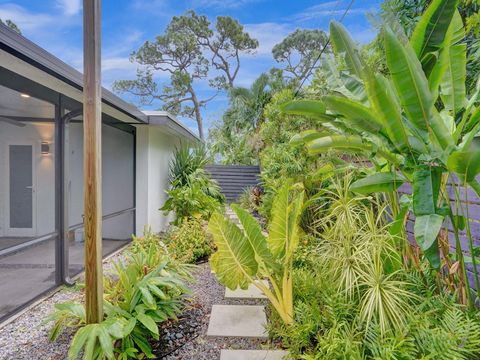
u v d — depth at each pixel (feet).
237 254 8.51
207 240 16.94
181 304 9.95
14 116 12.23
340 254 8.63
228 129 50.11
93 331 6.75
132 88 64.13
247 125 44.09
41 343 8.27
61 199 12.37
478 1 7.50
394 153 7.03
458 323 6.16
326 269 9.07
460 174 5.92
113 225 19.76
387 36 5.88
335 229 9.77
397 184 7.52
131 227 20.03
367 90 6.23
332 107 6.63
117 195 19.81
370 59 10.70
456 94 6.78
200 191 23.26
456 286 7.67
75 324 8.59
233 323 9.25
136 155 20.31
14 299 10.81
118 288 9.16
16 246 10.09
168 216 26.22
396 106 6.31
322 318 7.46
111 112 15.48
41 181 12.57
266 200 22.03
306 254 11.48
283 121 21.13
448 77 7.02
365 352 6.44
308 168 17.12
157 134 22.62
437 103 9.82
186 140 30.32
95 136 7.23
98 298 7.31
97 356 6.97
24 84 10.53
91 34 7.14
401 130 6.42
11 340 8.42
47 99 11.73
